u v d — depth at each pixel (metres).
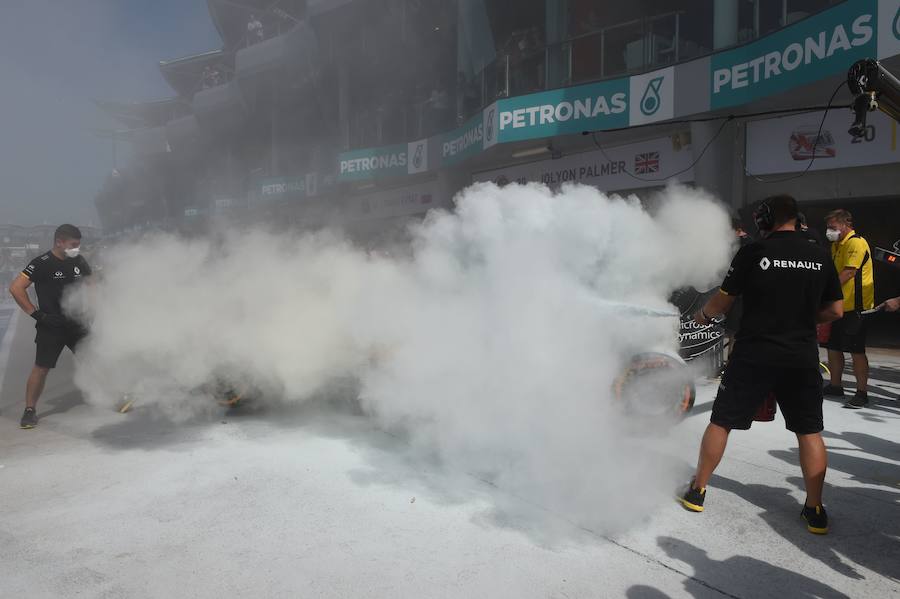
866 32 5.96
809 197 8.05
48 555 2.24
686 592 2.01
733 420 2.56
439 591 2.00
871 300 4.34
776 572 2.14
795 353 2.42
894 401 4.57
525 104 10.12
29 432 3.84
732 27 8.58
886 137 7.26
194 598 1.95
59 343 4.09
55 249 4.14
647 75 8.82
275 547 2.30
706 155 8.81
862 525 2.50
